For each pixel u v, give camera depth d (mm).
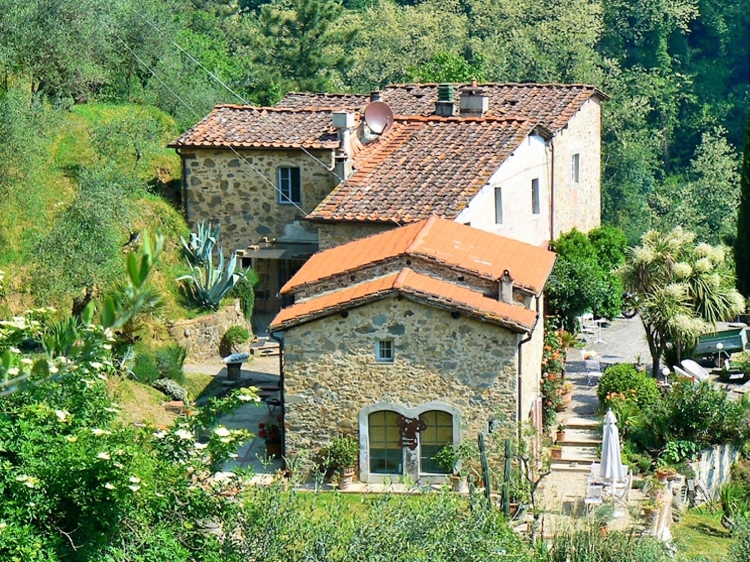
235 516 28875
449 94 61250
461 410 40719
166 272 54438
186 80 73125
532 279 43625
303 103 66750
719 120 129125
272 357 54312
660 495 41062
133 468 27047
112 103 65688
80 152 57812
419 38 125438
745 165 70000
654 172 124250
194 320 53000
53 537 26328
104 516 26688
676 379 49594
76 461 26562
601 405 48844
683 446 45344
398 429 41250
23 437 27016
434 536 28344
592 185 70062
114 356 44812
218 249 57000
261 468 42875
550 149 61188
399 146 56031
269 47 98625
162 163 60875
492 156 54094
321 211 51156
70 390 28859
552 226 61969
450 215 49750
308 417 41719
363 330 41000
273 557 28234
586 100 66875
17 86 56188
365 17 131250
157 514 28359
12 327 29125
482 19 133875
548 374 46344
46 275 47938
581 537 32969
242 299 56031
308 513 30703
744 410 47281
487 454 39250
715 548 40094
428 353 40688
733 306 54281
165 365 49094
